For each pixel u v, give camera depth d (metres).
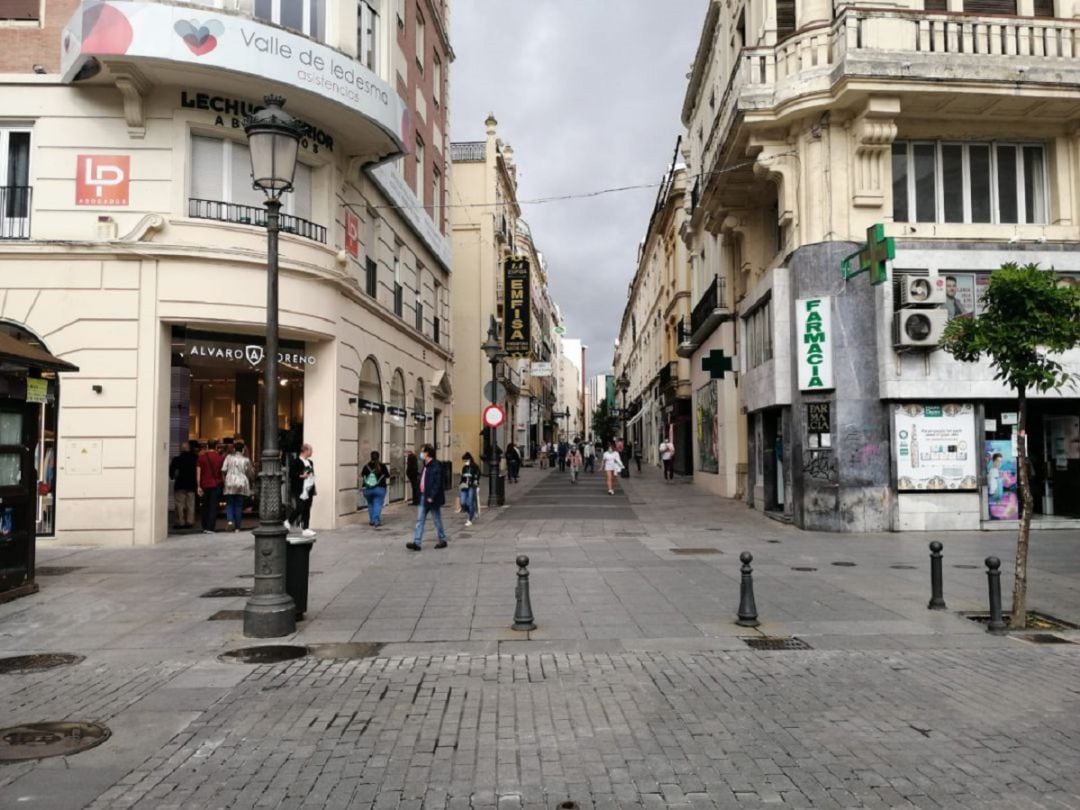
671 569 11.15
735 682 6.14
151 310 13.74
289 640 7.50
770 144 16.09
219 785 4.31
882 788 4.20
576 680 6.21
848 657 6.87
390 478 19.48
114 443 13.62
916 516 14.97
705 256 27.98
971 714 5.38
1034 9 15.61
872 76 14.26
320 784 4.32
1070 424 15.50
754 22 18.00
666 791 4.19
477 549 13.26
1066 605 8.81
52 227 13.80
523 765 4.55
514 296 37.25
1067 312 7.74
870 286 15.17
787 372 16.22
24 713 5.50
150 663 6.76
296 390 19.03
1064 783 4.26
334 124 15.61
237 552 12.87
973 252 15.16
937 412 15.06
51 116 13.92
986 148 15.94
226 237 14.16
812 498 15.36
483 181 38.06
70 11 14.12
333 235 16.09
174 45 12.92
